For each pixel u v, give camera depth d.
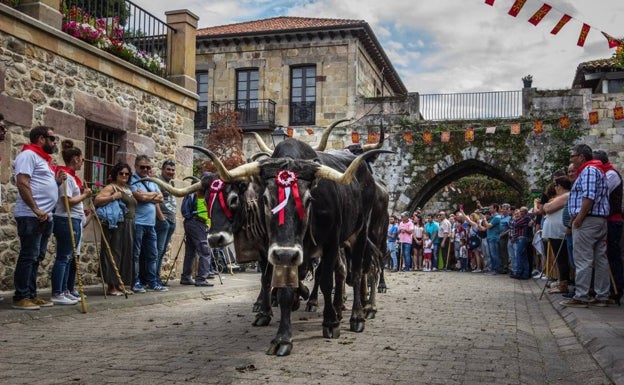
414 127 24.83
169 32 13.21
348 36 25.94
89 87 10.12
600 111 23.19
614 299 7.88
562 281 9.36
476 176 32.34
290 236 4.62
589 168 7.38
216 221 5.66
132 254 8.72
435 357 4.88
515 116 24.14
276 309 8.04
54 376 4.16
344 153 6.89
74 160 7.62
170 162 10.22
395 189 24.84
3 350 5.06
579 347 5.29
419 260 20.28
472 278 15.27
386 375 4.25
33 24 8.78
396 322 6.86
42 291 8.83
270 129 26.02
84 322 6.65
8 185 8.45
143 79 11.55
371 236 7.56
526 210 14.80
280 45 26.67
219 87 27.30
